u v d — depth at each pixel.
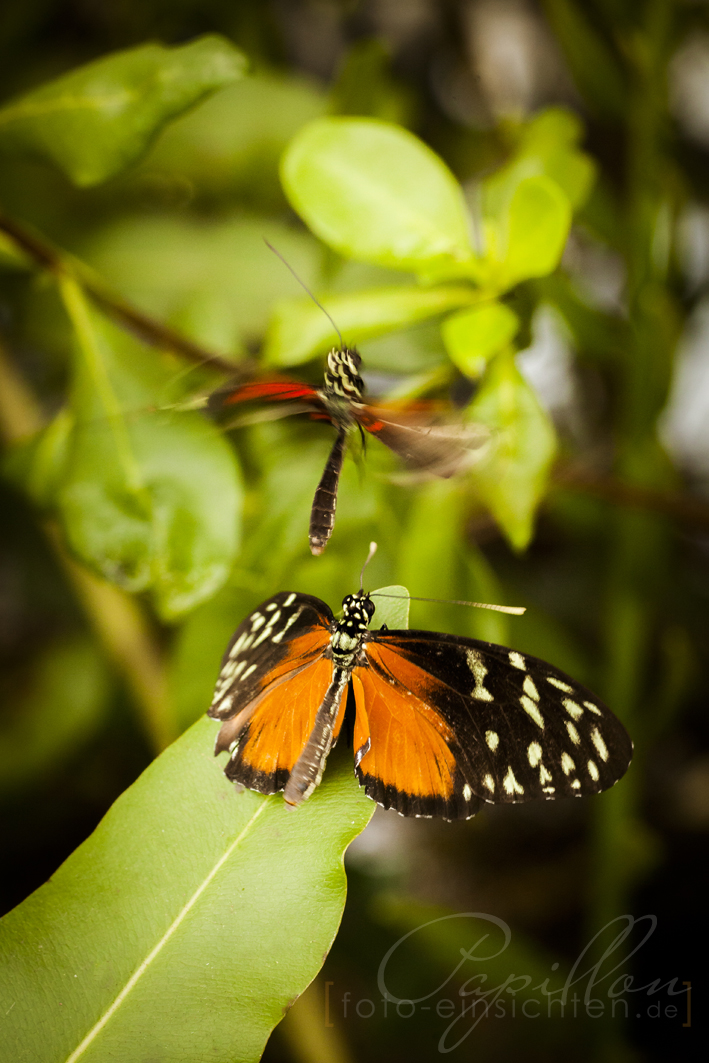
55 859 0.82
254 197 0.73
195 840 0.57
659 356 0.67
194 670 0.62
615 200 0.69
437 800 0.58
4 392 0.69
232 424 0.60
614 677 0.68
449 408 0.60
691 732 0.91
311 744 0.57
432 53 0.91
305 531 0.63
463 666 0.59
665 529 0.68
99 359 0.62
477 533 0.69
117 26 0.79
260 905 0.57
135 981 0.56
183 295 0.70
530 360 0.74
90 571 0.61
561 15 0.67
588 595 0.87
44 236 0.71
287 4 0.94
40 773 0.78
